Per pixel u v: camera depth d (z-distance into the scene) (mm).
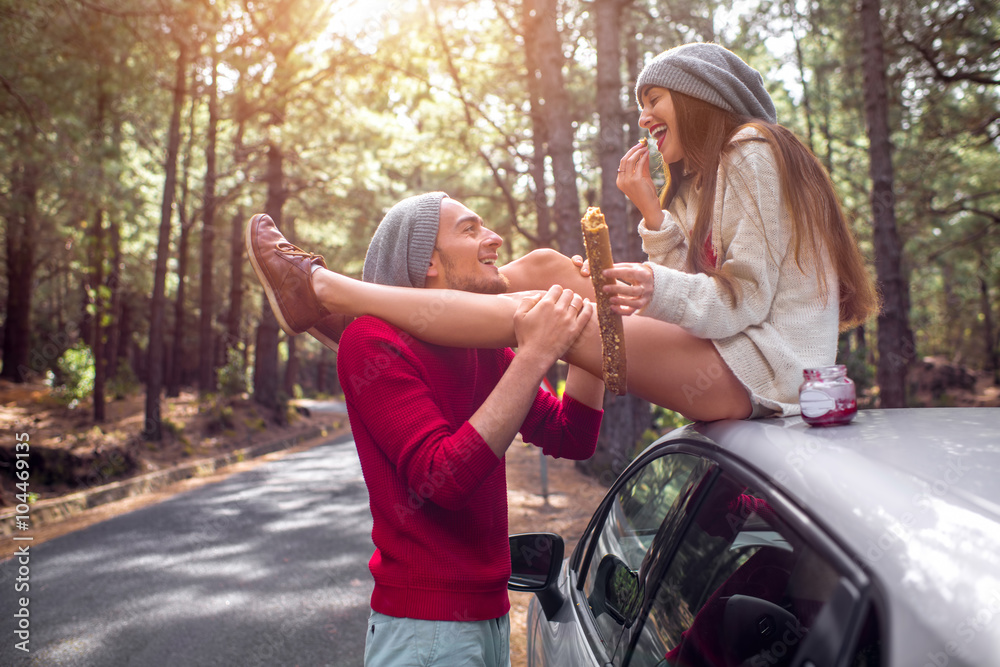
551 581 2059
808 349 1596
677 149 1835
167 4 12016
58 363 19969
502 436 1393
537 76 15398
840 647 837
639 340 1582
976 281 31922
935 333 49375
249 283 33531
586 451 1934
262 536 7633
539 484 10180
